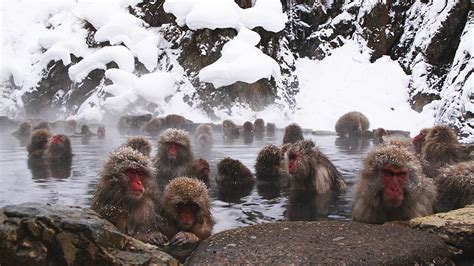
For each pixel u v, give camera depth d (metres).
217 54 17.06
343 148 10.52
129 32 17.39
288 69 18.05
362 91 17.28
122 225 4.13
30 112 17.27
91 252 3.34
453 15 16.75
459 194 5.36
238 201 5.85
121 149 4.54
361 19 18.89
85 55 17.39
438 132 6.96
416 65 17.28
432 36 16.98
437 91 16.52
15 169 7.74
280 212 5.33
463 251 4.05
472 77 13.98
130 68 16.67
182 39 17.41
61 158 8.76
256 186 6.73
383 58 18.22
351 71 18.11
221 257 3.58
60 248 3.35
